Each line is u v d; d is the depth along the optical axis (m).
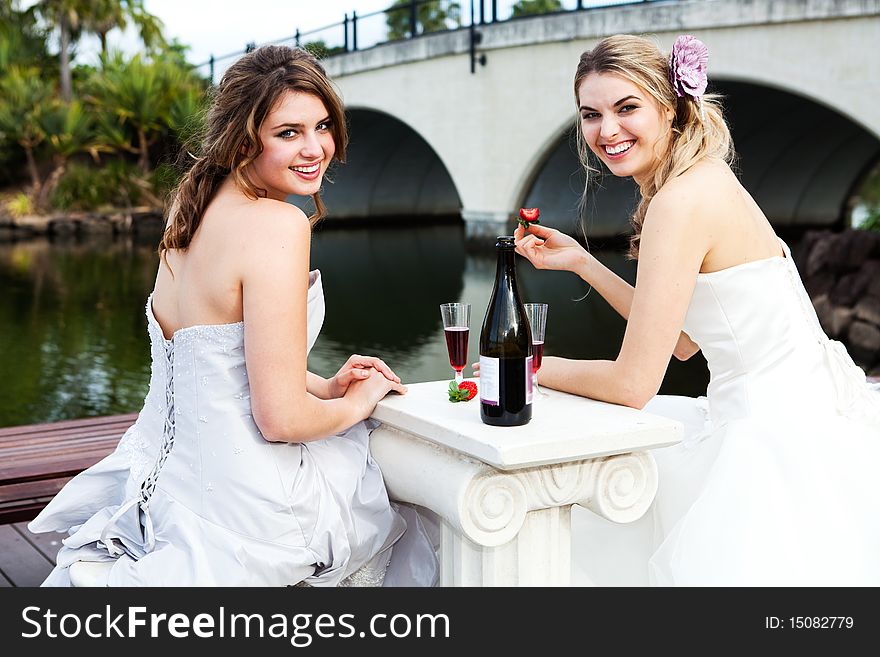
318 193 1.94
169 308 1.78
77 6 22.36
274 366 1.63
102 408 6.04
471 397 1.82
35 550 2.56
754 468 1.72
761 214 1.93
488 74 13.59
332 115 1.74
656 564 1.71
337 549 1.72
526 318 1.63
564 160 14.27
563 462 1.62
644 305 1.76
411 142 18.94
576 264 2.07
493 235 13.87
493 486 1.58
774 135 14.84
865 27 9.84
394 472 1.78
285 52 1.73
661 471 1.92
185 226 1.72
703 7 10.86
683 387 6.56
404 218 20.97
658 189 1.90
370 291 11.00
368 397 1.81
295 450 1.74
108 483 1.90
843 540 1.66
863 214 21.11
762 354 1.83
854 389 1.86
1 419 5.75
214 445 1.68
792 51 10.32
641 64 1.84
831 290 8.69
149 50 24.30
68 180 20.28
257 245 1.63
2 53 22.20
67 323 9.20
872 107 9.87
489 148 13.73
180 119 19.11
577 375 1.85
